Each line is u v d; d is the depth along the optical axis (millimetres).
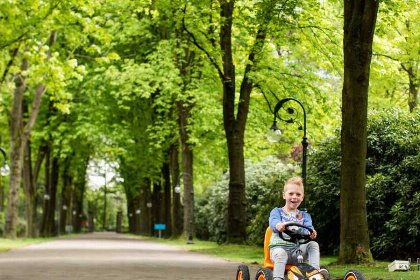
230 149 28422
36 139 47438
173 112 40281
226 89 28234
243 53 31797
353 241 16531
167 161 47188
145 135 43281
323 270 6910
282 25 24562
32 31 27125
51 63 28906
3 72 31750
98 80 40438
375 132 22547
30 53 28500
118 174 74500
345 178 16672
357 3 16391
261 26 24438
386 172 21703
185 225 40438
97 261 21109
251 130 34438
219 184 44844
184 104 35688
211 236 46469
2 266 18484
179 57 36750
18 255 24922
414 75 30328
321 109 30984
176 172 43094
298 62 30828
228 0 24203
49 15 27031
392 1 20859
